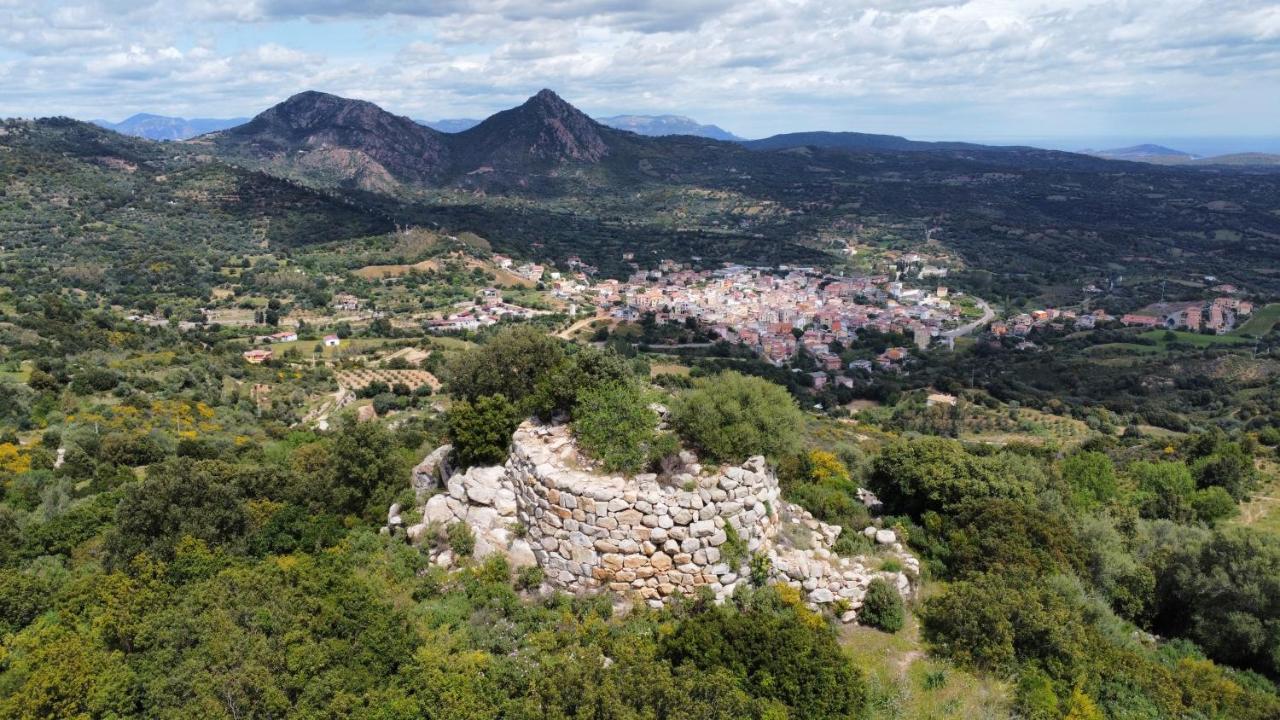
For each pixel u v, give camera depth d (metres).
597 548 18.16
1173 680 17.66
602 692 12.92
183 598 17.95
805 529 21.12
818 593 18.31
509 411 23.84
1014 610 17.27
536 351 27.00
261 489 26.23
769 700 13.95
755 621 15.56
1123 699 16.41
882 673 16.39
